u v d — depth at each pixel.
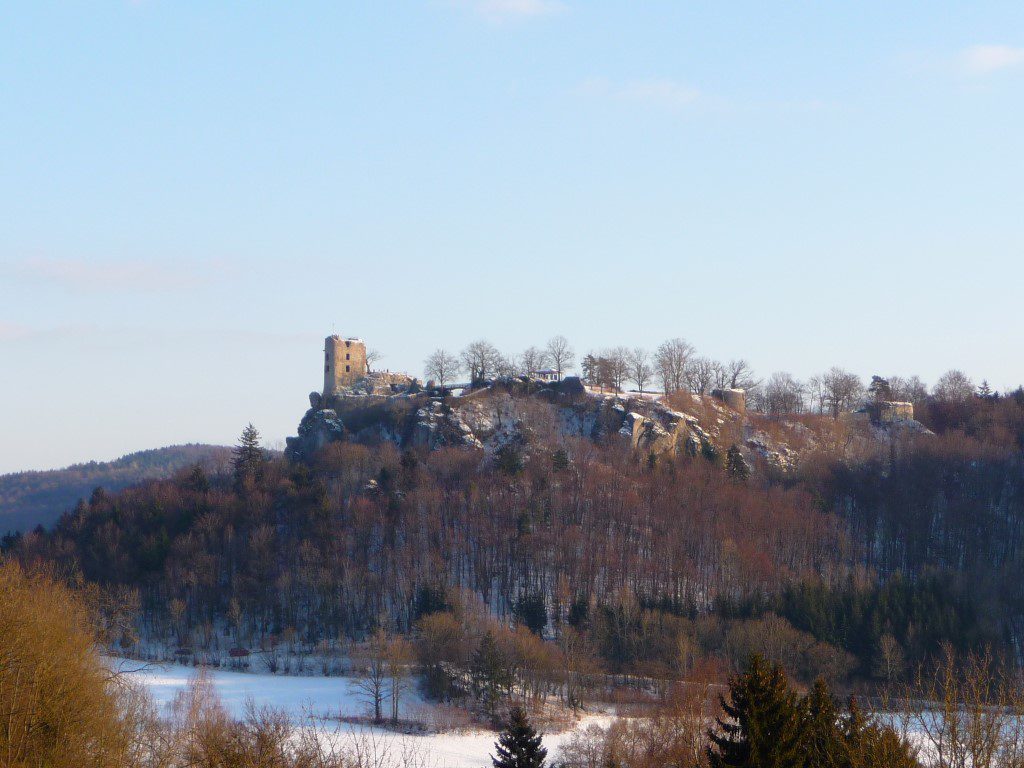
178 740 139.75
